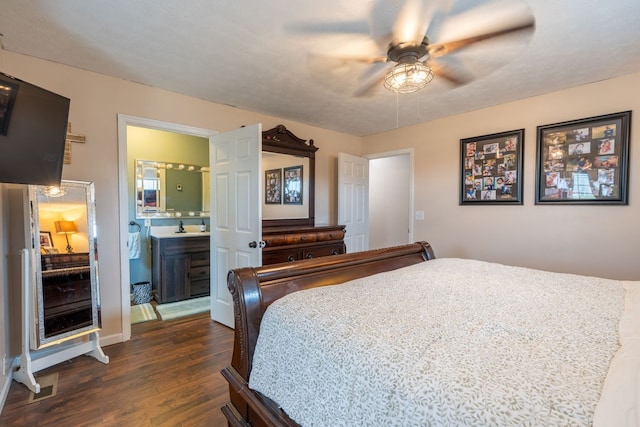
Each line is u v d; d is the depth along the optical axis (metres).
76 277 2.25
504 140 3.16
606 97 2.58
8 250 2.10
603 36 1.90
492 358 0.85
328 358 0.98
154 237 3.87
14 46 2.07
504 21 1.73
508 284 1.63
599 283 1.65
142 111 2.71
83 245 2.30
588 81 2.61
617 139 2.54
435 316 1.16
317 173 4.14
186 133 3.06
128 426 1.62
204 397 1.87
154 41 2.01
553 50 2.06
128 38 1.97
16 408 1.76
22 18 1.75
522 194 3.06
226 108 3.24
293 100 3.08
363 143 4.65
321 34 1.90
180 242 3.82
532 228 3.01
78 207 2.29
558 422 0.61
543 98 2.92
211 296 3.21
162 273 3.70
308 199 3.89
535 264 3.00
